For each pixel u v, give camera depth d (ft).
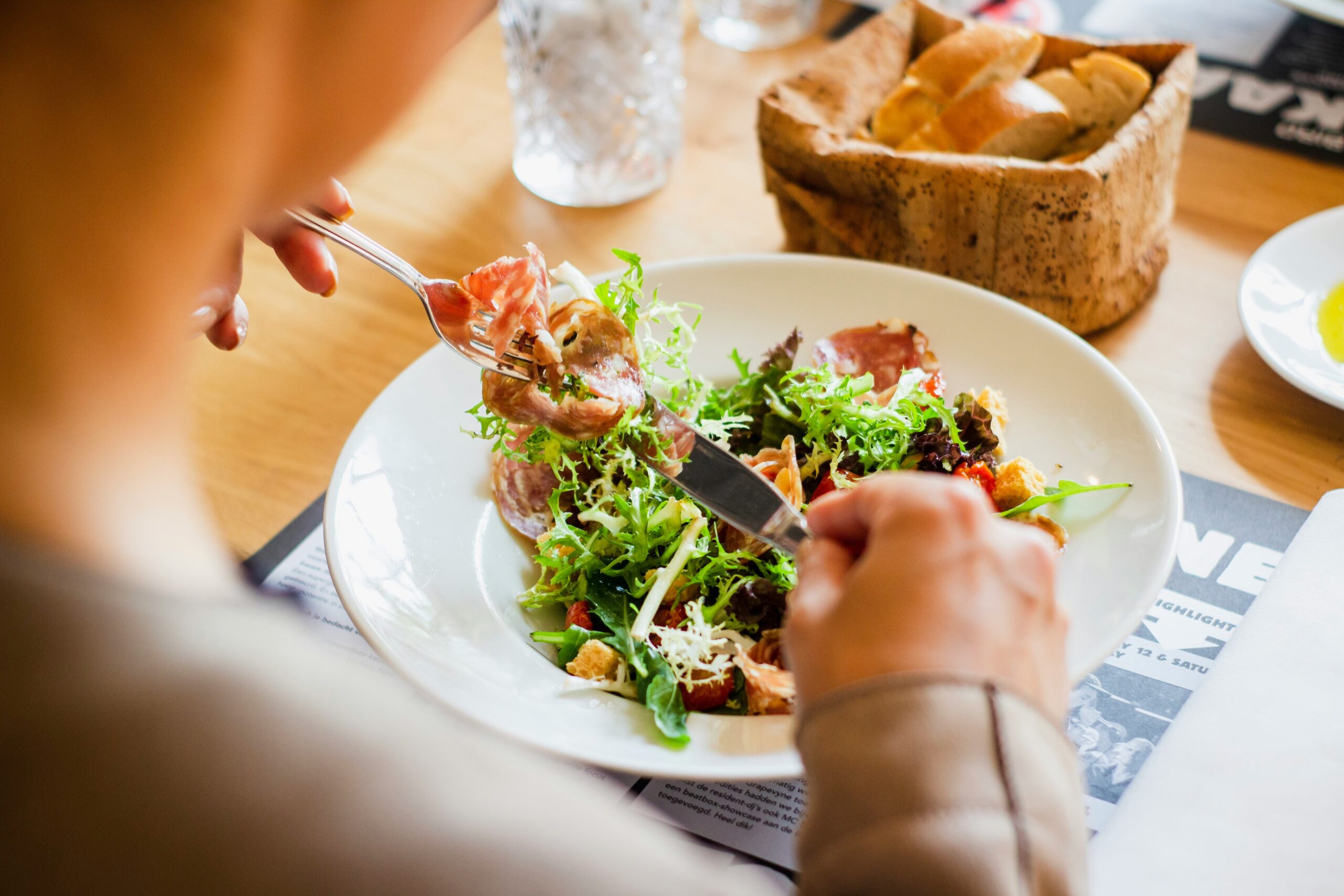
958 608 1.23
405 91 0.97
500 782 0.82
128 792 0.73
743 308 2.27
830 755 1.14
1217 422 2.21
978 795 1.06
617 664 1.93
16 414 0.75
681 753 1.82
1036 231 2.23
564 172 2.61
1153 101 2.28
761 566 2.02
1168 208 2.36
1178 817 1.78
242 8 0.75
